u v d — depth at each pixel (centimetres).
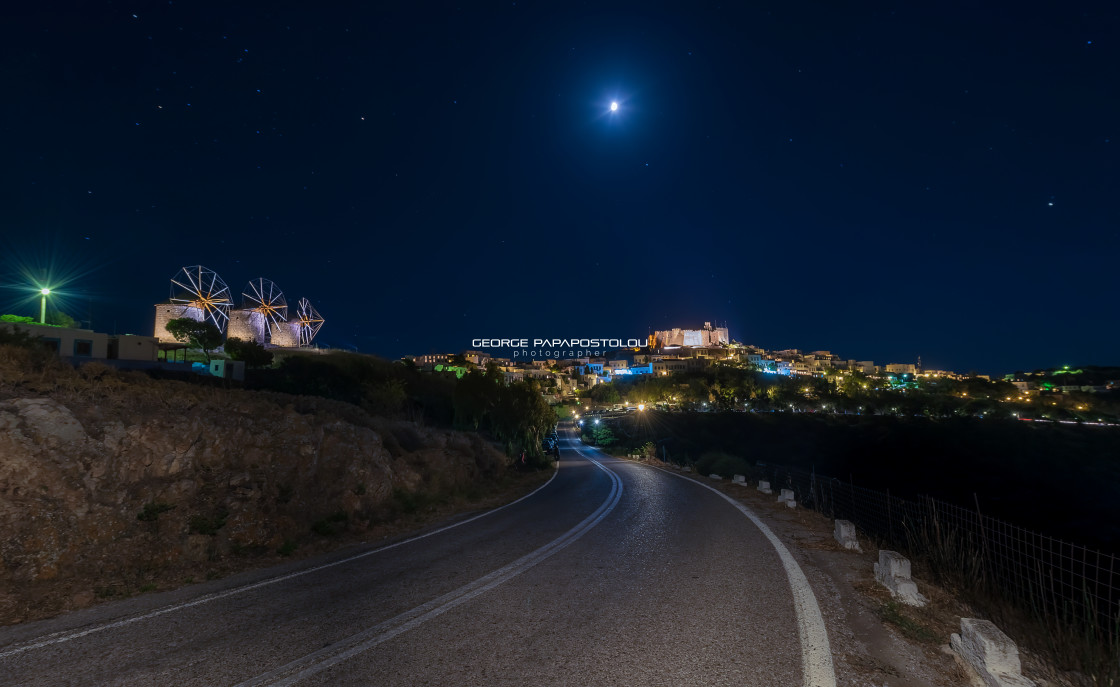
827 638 460
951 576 691
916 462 8019
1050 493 6500
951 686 378
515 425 3294
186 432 942
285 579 699
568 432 11606
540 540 940
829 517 1202
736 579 653
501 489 2027
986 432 9194
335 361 7256
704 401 14800
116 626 518
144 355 4009
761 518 1150
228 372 4062
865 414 12425
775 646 442
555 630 487
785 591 600
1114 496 6319
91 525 737
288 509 1007
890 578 601
